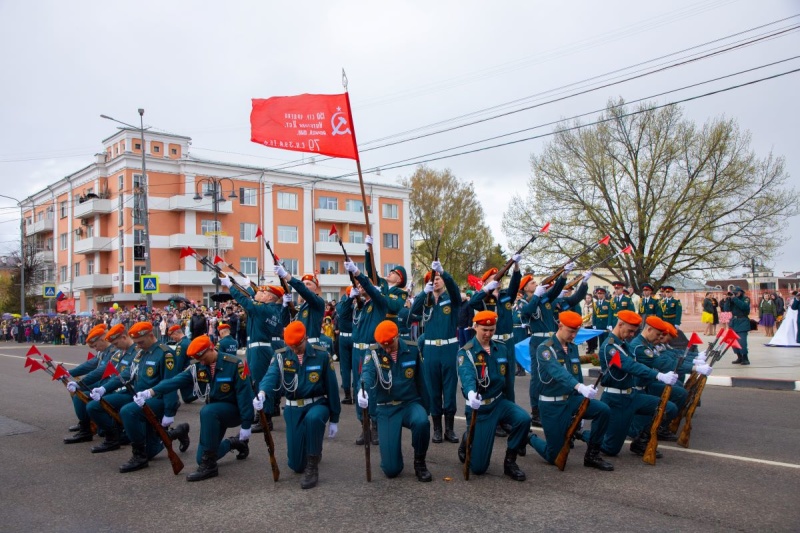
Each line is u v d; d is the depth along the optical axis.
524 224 31.33
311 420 6.25
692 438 7.84
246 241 44.72
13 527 5.36
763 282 60.41
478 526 5.02
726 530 4.84
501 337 8.52
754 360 15.39
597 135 30.11
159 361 7.67
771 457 6.88
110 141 45.94
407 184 53.94
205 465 6.64
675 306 14.47
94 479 6.79
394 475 6.41
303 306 9.46
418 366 6.48
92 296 46.81
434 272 8.23
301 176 46.16
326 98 9.87
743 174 27.62
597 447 6.59
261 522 5.29
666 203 29.02
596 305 16.16
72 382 7.93
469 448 6.23
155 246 42.19
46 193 54.12
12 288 51.09
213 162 43.56
